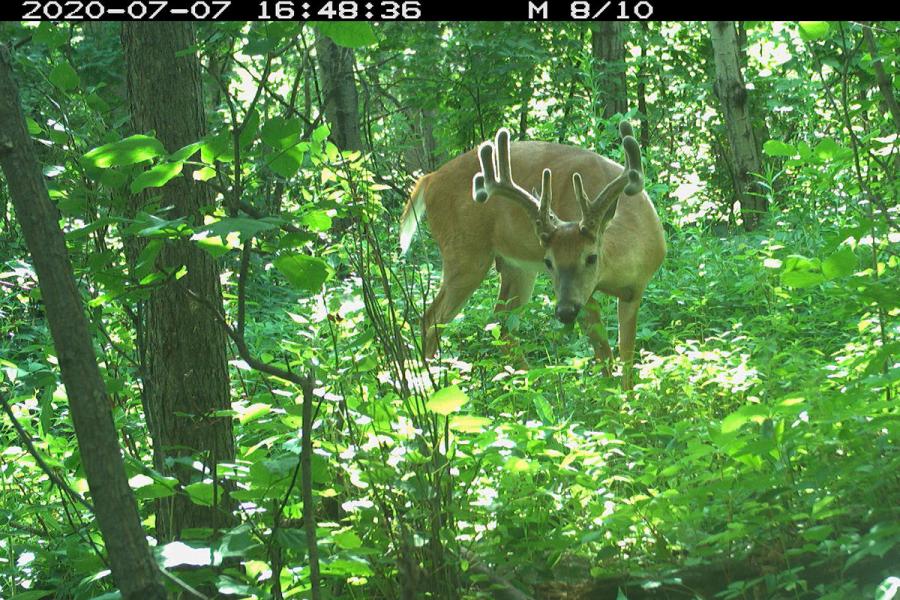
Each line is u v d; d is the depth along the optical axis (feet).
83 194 11.13
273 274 31.01
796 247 26.68
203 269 11.08
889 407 10.79
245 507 9.43
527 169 24.32
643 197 22.57
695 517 10.47
